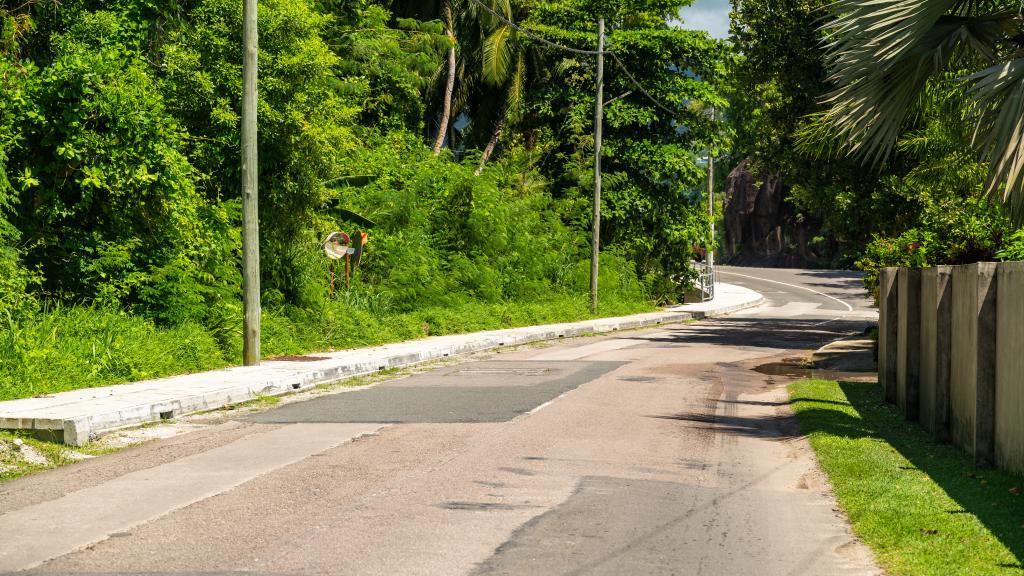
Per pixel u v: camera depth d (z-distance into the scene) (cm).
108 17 1669
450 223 2912
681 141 3997
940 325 986
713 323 3362
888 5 991
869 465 849
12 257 1355
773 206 8250
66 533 610
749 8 2567
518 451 912
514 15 4400
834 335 2727
